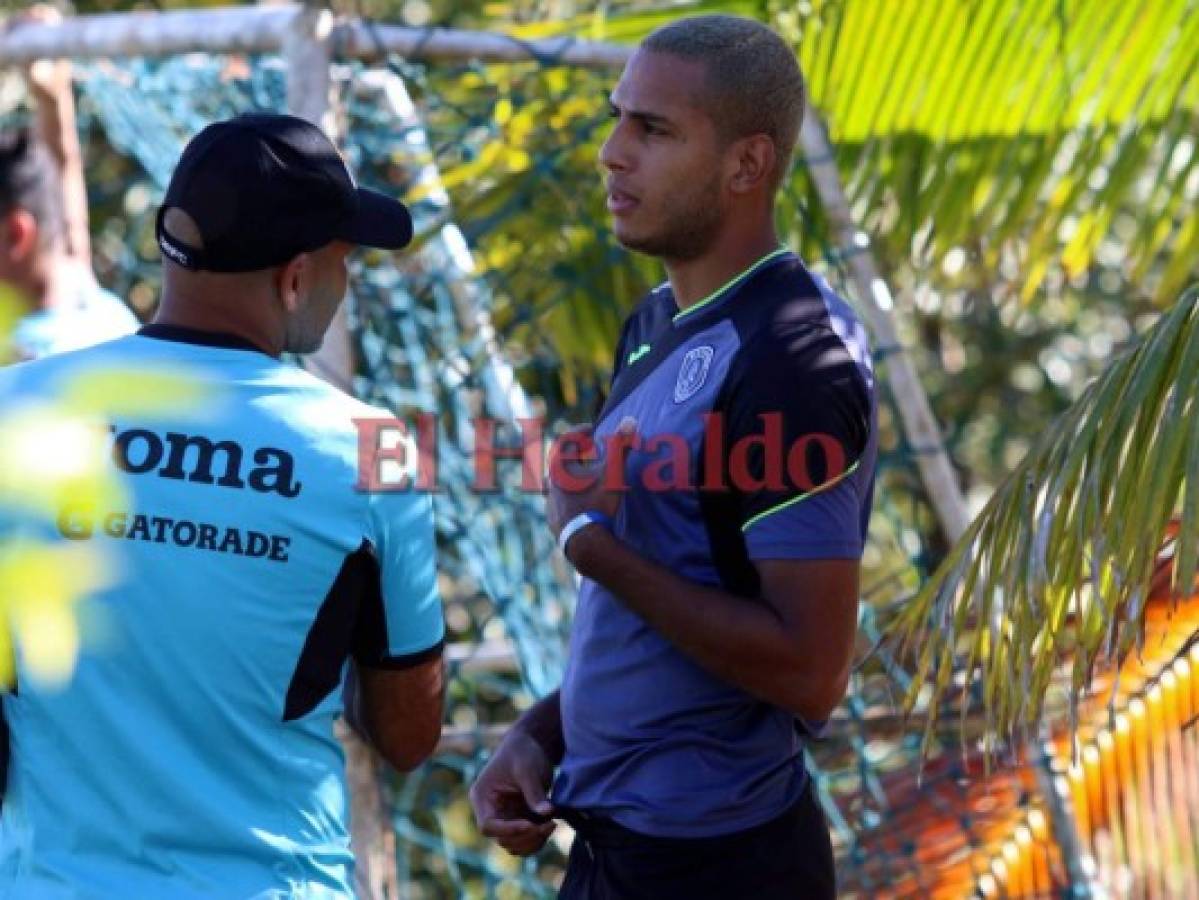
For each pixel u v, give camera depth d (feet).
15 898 31.37
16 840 31.91
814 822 36.42
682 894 35.19
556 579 58.03
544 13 79.71
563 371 63.26
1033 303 104.88
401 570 32.91
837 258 55.42
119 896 30.96
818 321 34.04
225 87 56.54
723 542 33.81
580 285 58.65
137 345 32.07
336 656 32.40
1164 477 34.55
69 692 31.01
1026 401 112.06
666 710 35.01
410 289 56.29
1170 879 49.88
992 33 58.65
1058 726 51.70
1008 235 60.44
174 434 31.37
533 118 56.34
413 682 33.76
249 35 49.42
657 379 35.01
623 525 34.94
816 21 60.70
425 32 50.85
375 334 58.59
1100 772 50.60
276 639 31.65
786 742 35.73
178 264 32.58
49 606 18.75
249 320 32.76
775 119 35.01
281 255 32.63
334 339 48.06
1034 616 36.40
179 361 31.89
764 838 35.29
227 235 32.12
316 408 32.50
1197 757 49.21
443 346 56.34
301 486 31.86
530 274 60.64
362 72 52.70
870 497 35.27
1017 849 51.62
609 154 35.35
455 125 59.00
